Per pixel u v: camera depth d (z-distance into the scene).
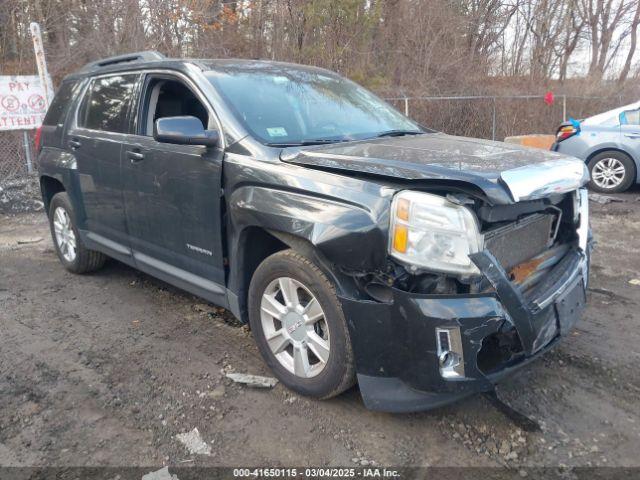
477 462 2.60
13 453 2.68
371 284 2.67
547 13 17.44
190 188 3.50
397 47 14.15
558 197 3.00
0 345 3.81
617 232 6.57
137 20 12.20
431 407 2.60
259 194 3.04
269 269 3.08
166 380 3.33
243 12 13.52
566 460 2.60
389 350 2.59
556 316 2.79
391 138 3.63
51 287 4.96
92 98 4.69
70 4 11.95
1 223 7.49
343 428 2.85
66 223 5.20
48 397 3.16
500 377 2.58
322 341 2.93
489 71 15.35
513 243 2.87
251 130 3.32
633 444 2.71
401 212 2.50
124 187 4.13
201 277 3.67
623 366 3.43
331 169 2.85
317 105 3.88
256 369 3.44
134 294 4.75
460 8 15.15
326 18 13.06
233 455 2.66
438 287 2.50
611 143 8.73
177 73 3.82
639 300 4.46
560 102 13.87
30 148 9.73
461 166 2.63
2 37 11.80
